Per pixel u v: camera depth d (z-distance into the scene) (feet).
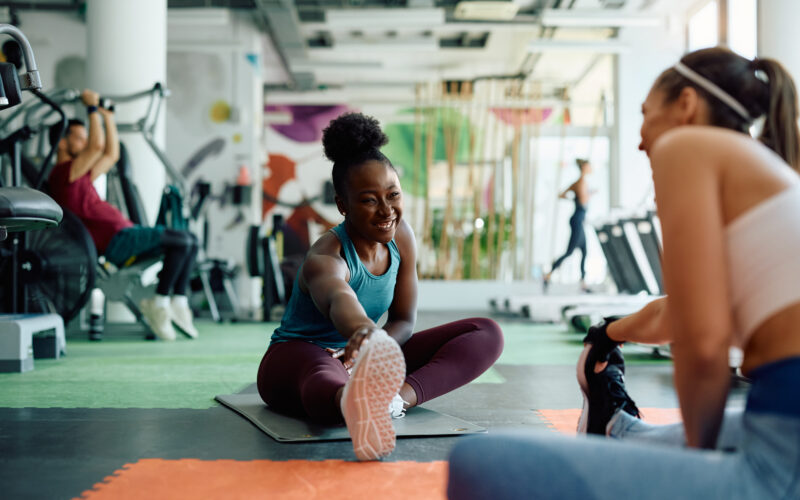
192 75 30.83
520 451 2.60
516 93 41.01
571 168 37.50
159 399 7.75
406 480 4.39
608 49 31.22
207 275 23.12
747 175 2.76
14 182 11.01
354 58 39.65
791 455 2.36
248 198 30.48
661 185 2.92
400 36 37.35
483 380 9.32
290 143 45.03
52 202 8.67
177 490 4.23
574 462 2.52
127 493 4.17
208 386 8.77
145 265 15.40
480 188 34.99
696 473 2.44
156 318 15.14
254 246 21.24
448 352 6.32
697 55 3.30
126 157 16.94
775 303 2.60
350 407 4.54
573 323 16.99
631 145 32.35
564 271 36.09
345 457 4.99
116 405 7.35
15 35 8.04
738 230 2.73
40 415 6.77
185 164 30.66
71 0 30.91
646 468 2.48
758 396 2.54
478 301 32.30
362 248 5.92
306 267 5.48
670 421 6.57
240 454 5.11
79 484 4.38
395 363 4.36
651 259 17.47
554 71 39.24
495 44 36.83
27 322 10.46
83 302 13.05
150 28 20.92
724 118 3.21
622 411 4.61
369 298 6.06
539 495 2.52
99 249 14.55
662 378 9.56
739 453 2.56
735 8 26.30
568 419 6.59
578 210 28.27
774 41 17.39
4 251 12.56
